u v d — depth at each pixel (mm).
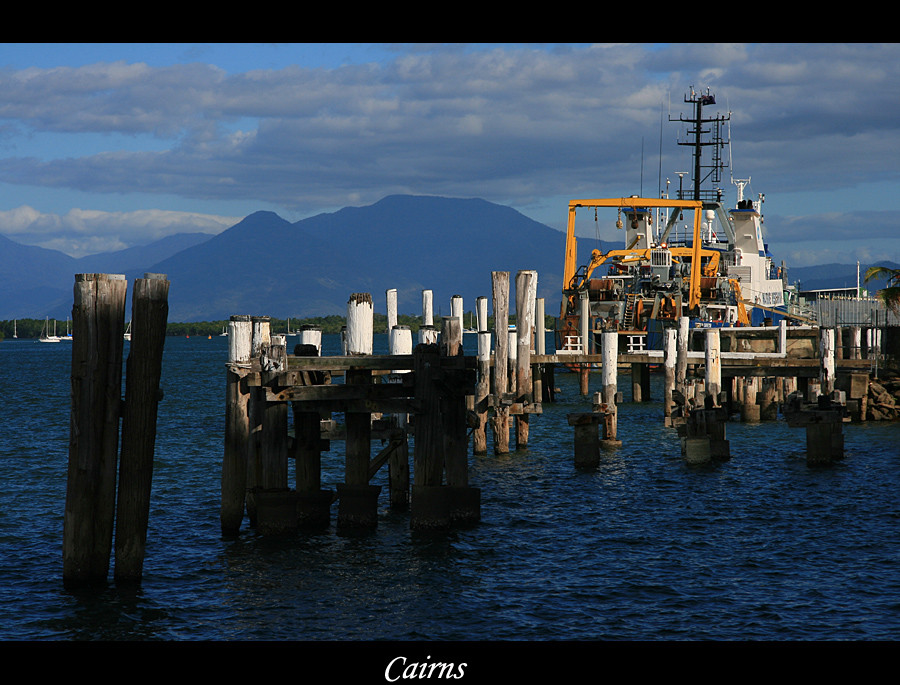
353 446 21719
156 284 16547
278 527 21078
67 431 46031
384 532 22172
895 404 45969
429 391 20922
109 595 17422
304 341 28141
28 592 18109
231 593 18156
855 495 27391
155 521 24078
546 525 23703
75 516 16984
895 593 18312
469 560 20297
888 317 51156
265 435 20844
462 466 23062
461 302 39688
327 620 16953
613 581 19125
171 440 41188
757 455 35281
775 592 18453
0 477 31406
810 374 45000
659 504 26312
